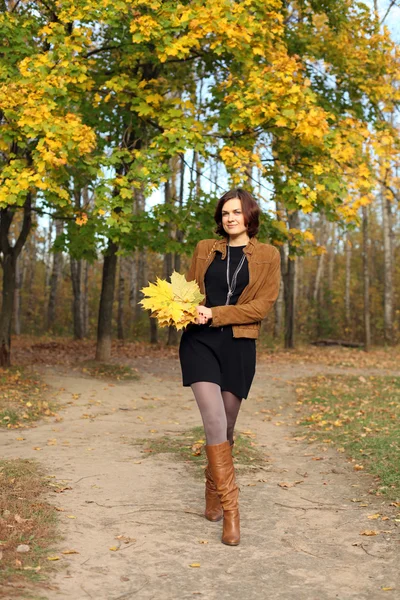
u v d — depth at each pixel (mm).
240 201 3680
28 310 31516
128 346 20109
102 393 10812
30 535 3482
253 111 10242
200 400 3510
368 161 11562
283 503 4531
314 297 32594
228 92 11258
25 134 9609
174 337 20734
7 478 4672
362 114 13797
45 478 4801
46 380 11633
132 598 2803
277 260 3672
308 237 11586
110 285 14188
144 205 21547
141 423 8242
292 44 13477
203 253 3797
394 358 18062
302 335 31328
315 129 10250
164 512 4133
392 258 25703
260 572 3199
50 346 19219
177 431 7496
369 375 13445
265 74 10508
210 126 11258
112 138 12352
